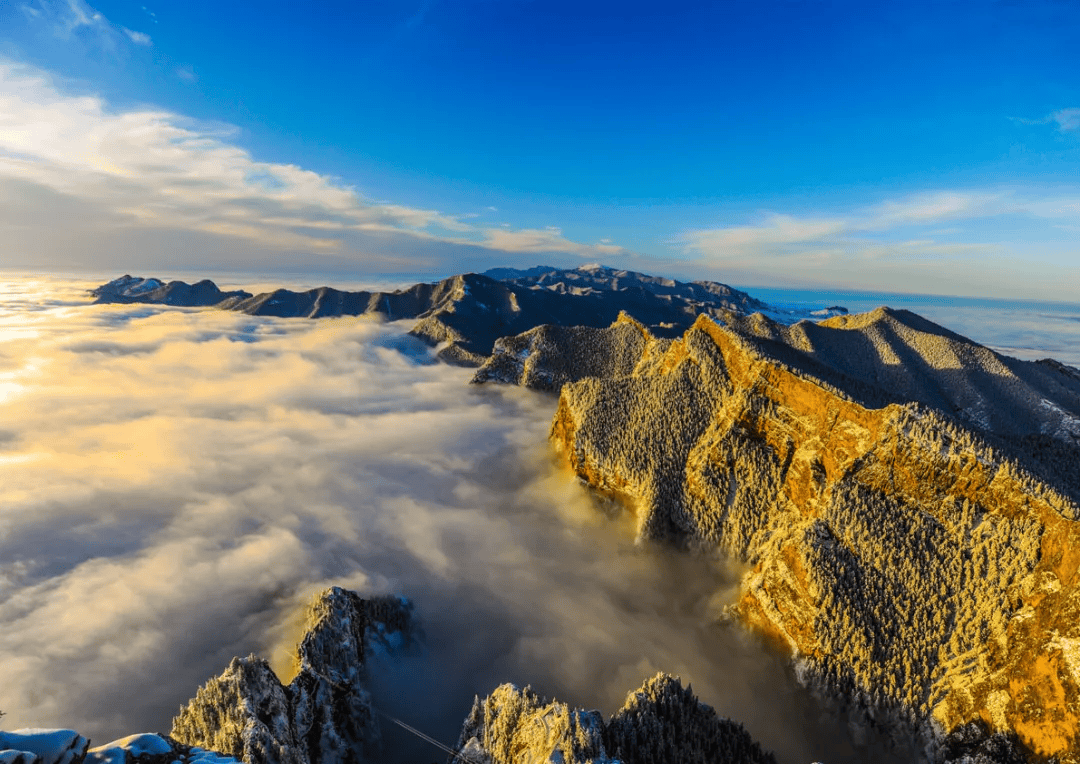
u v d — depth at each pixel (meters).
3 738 16.34
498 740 38.66
